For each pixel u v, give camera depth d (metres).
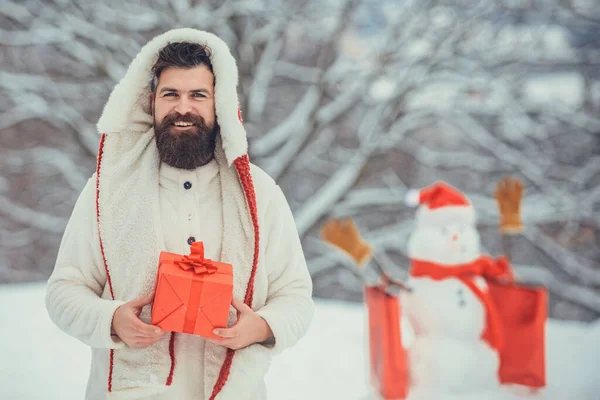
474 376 3.81
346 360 4.79
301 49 12.70
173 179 2.17
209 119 2.14
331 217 10.73
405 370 3.75
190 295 1.92
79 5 10.32
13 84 10.24
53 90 10.34
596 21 10.93
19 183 13.65
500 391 3.90
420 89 10.54
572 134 12.30
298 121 10.53
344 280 12.73
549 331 5.58
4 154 12.97
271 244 2.23
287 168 10.76
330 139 12.16
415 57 10.22
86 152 10.47
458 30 9.96
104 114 2.20
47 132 13.12
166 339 2.02
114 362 2.03
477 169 11.62
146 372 2.00
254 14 9.93
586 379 4.18
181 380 2.05
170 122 2.11
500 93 10.64
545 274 11.56
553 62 11.05
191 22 9.80
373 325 3.89
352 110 12.63
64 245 2.16
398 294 4.07
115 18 9.98
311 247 11.12
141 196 2.11
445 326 3.87
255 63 10.80
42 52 11.84
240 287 2.11
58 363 4.48
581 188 11.86
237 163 2.18
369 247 4.04
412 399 3.72
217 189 2.21
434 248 3.93
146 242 2.06
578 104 11.66
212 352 2.06
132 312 1.93
